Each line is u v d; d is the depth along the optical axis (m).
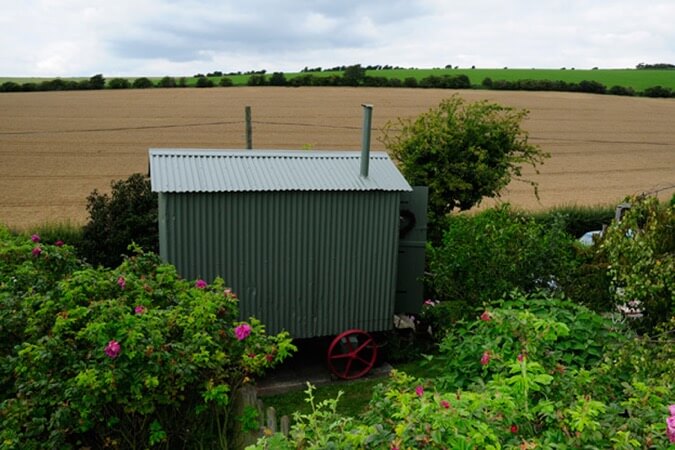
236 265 8.35
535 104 48.41
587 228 19.56
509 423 3.17
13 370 5.01
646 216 6.55
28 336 5.31
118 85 53.59
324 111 42.50
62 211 21.59
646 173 32.22
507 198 27.05
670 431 2.86
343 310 9.07
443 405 3.06
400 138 14.31
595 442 3.09
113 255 11.41
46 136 34.50
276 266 8.57
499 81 55.75
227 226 8.20
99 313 4.95
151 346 4.67
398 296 9.71
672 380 4.11
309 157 9.24
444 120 13.65
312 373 9.30
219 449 5.36
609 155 36.03
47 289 5.96
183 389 4.82
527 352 4.23
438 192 13.08
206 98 47.16
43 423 4.54
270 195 8.34
